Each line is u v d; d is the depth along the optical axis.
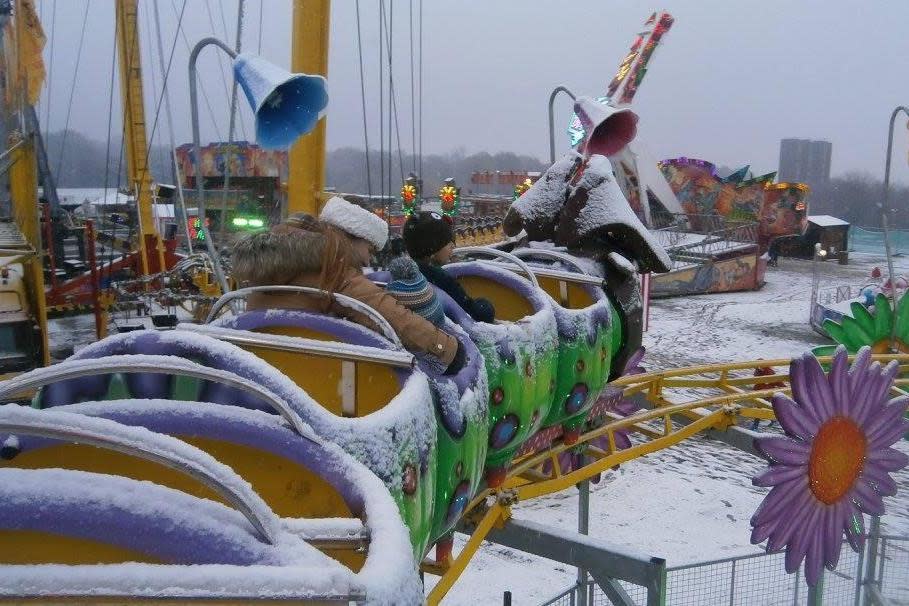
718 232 34.59
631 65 34.59
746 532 9.38
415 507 2.17
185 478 1.78
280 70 2.86
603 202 4.86
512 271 4.16
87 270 15.07
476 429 2.80
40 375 1.59
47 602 1.12
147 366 1.63
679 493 10.49
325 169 4.38
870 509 5.62
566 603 7.09
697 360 19.06
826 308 21.77
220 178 19.64
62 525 1.32
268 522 1.36
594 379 4.25
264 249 2.49
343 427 1.95
